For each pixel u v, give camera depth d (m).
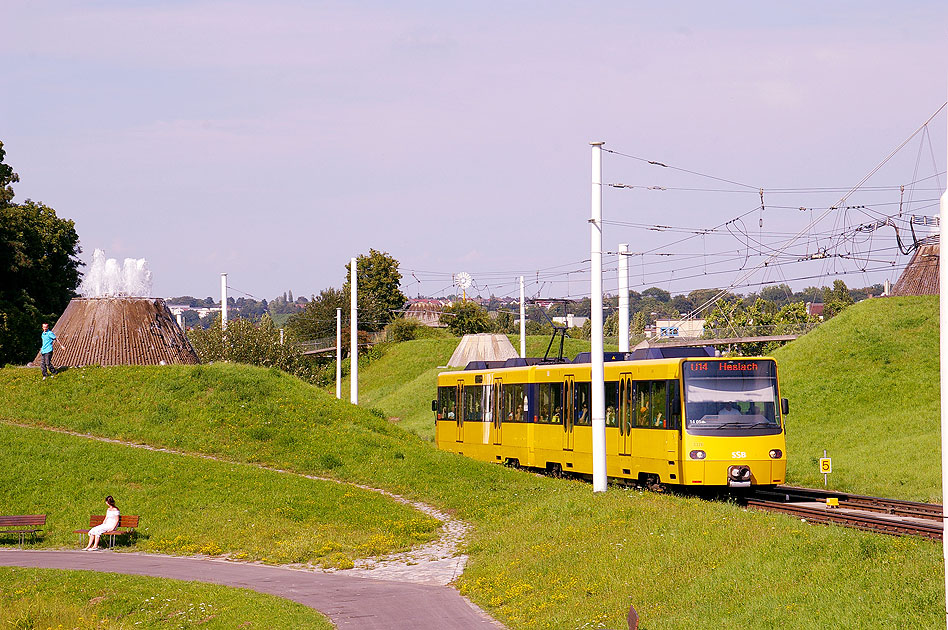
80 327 45.31
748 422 26.31
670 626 12.95
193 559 22.70
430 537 25.12
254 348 74.06
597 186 27.61
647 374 28.03
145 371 42.06
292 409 39.91
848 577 13.39
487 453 39.41
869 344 52.66
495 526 24.89
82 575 20.28
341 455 35.69
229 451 35.25
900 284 62.00
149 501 28.53
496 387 38.84
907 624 11.12
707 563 15.87
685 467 25.92
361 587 18.83
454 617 15.75
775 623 12.09
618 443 29.42
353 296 52.81
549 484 31.83
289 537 24.95
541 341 95.56
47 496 28.64
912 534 19.59
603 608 14.63
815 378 50.97
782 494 28.05
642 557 17.09
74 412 38.22
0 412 37.72
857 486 31.69
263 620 15.66
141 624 16.34
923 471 33.53
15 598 18.42
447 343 101.38
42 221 67.81
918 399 45.53
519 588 16.94
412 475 33.75
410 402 77.00
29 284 66.19
